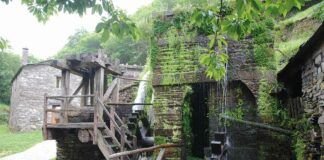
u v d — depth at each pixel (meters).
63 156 11.02
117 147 9.25
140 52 24.05
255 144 7.46
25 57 21.53
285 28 11.61
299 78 6.99
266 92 7.32
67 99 9.95
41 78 21.17
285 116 7.09
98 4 2.88
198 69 7.75
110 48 25.22
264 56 7.46
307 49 5.20
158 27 8.12
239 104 7.66
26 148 15.94
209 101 8.08
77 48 30.20
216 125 7.98
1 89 27.05
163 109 7.88
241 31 3.42
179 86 7.87
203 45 7.77
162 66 7.98
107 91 10.39
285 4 2.74
